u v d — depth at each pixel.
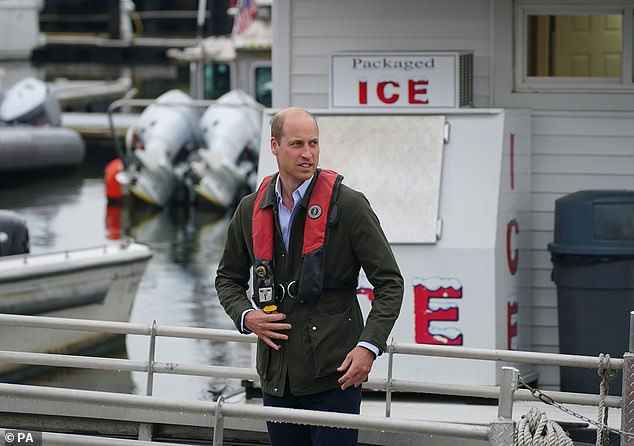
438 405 13.77
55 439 9.71
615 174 15.36
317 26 15.70
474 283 13.86
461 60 14.79
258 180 14.70
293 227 9.48
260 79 49.56
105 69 99.50
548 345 15.36
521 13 15.46
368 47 15.65
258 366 9.71
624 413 10.59
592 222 14.02
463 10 15.50
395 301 9.35
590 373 14.16
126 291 23.34
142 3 106.19
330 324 9.45
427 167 14.08
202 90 50.19
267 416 9.07
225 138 46.94
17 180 52.78
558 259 14.26
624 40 15.35
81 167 56.50
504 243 14.16
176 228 41.81
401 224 13.95
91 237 38.88
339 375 9.48
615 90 15.34
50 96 55.78
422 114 14.27
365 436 12.31
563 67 15.50
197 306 27.48
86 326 11.85
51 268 21.47
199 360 22.20
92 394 9.59
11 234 22.81
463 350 11.38
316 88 15.73
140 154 46.84
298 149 9.34
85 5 111.38
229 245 9.98
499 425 8.59
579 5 15.36
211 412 9.23
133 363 12.27
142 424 12.99
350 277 9.52
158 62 103.81
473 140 14.09
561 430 10.34
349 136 14.33
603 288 14.02
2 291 20.61
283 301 9.53
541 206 15.45
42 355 12.28
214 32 63.53
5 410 13.28
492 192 13.91
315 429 9.60
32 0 97.88
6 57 97.19
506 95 15.48
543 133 15.45
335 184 9.48
